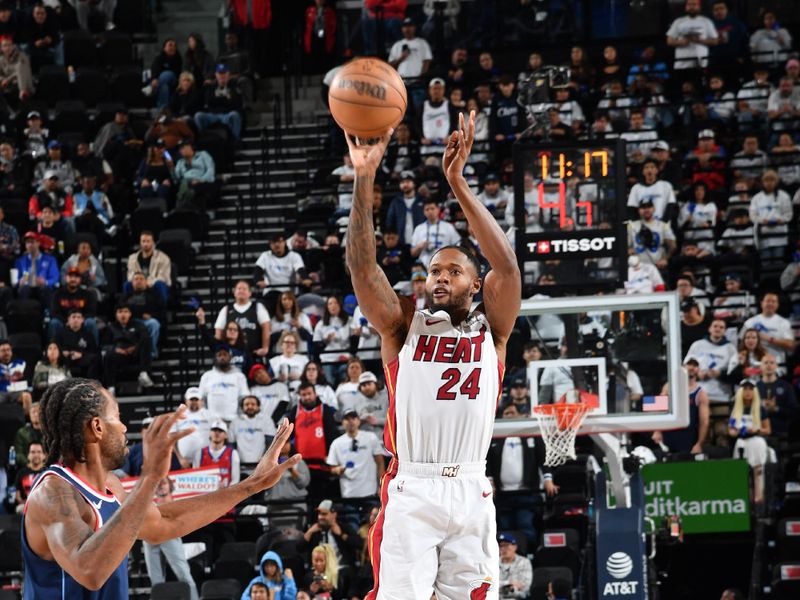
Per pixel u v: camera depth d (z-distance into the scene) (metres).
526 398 12.74
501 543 15.23
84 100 26.42
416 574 6.31
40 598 5.49
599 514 12.94
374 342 19.52
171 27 28.83
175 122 23.97
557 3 27.16
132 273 20.94
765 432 16.88
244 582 15.72
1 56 26.52
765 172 21.56
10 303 20.27
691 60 25.06
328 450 17.17
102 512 5.57
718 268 20.58
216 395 17.94
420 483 6.39
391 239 20.58
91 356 19.31
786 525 15.87
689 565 16.91
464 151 6.45
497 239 6.57
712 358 18.28
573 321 12.81
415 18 28.00
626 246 13.55
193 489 15.98
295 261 20.98
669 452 17.25
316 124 26.34
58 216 21.81
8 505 17.30
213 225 23.56
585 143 13.62
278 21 28.34
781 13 27.12
